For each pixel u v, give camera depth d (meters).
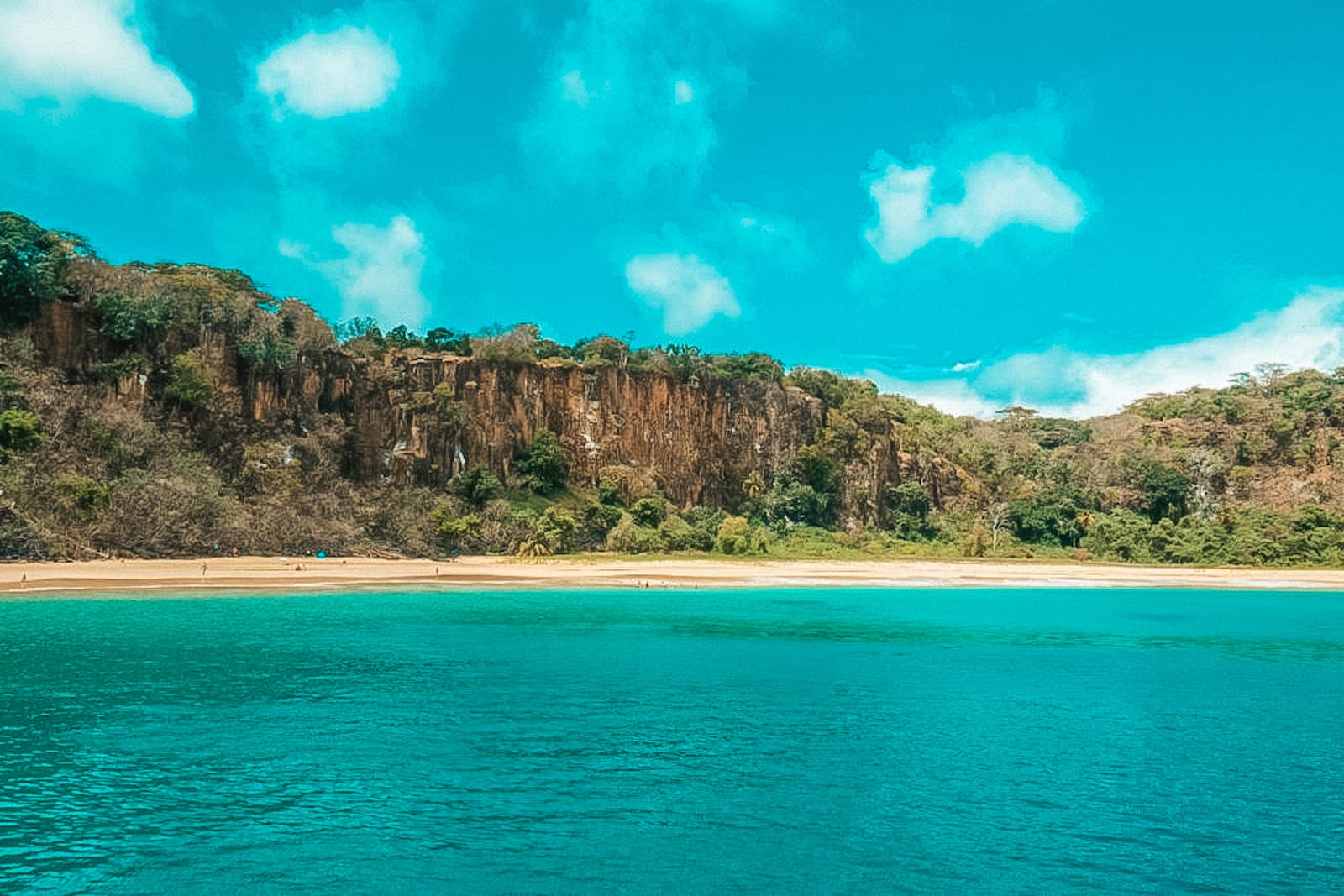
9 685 28.19
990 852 16.28
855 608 60.47
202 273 103.62
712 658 36.41
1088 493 149.00
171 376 88.62
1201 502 149.00
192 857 15.50
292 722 24.31
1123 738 24.34
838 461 140.88
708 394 133.12
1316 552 118.31
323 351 104.00
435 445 109.75
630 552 107.38
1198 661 38.44
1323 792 19.91
